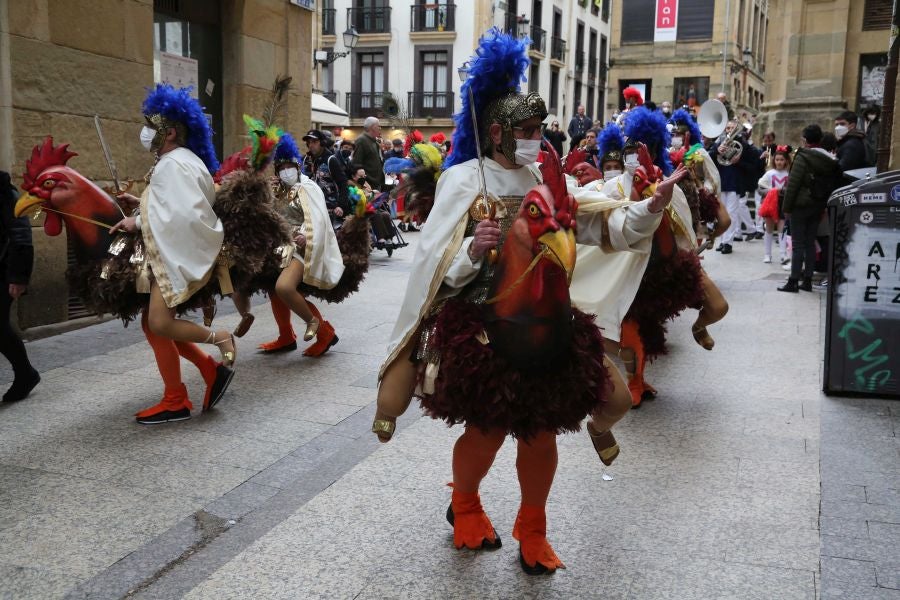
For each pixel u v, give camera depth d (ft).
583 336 9.73
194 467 14.15
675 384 19.20
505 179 10.03
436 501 12.76
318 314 21.56
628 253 15.24
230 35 33.14
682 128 23.63
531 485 10.36
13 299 17.25
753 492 13.00
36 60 23.40
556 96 124.67
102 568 10.73
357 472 13.93
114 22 26.13
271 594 10.09
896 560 10.74
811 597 9.89
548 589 10.17
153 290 15.46
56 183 15.52
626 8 145.38
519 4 110.83
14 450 14.85
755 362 21.09
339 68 113.39
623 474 13.78
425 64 110.01
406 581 10.37
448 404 9.46
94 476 13.73
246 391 18.65
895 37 25.59
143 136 15.93
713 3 139.44
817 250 33.99
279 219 17.51
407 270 36.83
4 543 11.38
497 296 9.27
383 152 49.21
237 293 20.80
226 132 33.91
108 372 20.07
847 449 14.84
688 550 11.12
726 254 41.24
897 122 22.16
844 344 17.67
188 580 10.43
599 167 18.52
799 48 53.98
